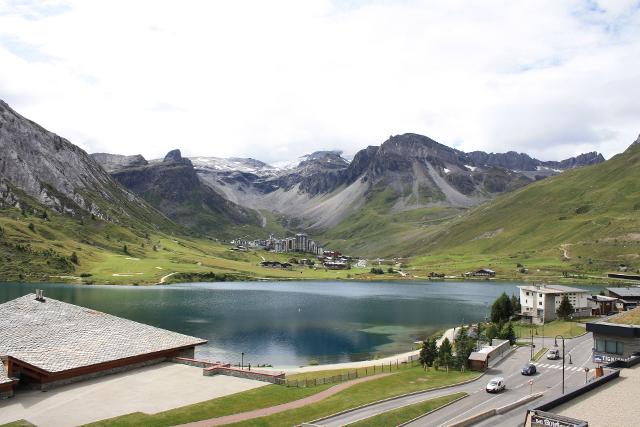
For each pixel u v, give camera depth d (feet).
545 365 362.94
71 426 208.23
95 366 272.92
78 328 303.68
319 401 260.21
